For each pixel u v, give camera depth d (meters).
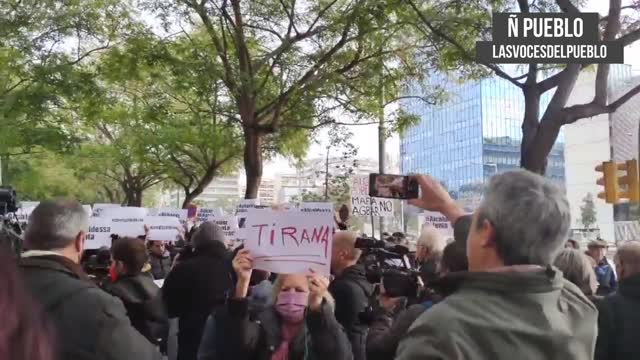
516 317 2.06
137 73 17.23
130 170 36.88
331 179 23.58
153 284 5.65
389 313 3.99
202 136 22.77
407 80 17.11
